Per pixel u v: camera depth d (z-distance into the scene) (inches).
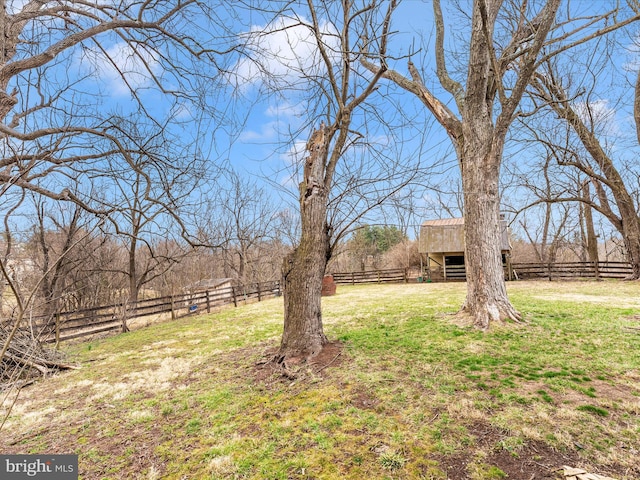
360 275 833.5
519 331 218.8
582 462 90.7
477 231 247.8
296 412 131.4
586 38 232.4
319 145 194.4
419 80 297.4
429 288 605.0
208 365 203.9
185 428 127.4
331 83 190.5
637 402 121.8
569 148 513.7
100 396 167.8
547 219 826.2
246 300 604.1
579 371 152.3
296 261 191.6
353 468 95.7
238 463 102.1
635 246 518.6
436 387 143.4
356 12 179.6
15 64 169.5
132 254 573.6
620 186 510.3
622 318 244.8
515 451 97.3
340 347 199.9
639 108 496.4
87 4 196.1
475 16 240.8
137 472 102.5
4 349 61.5
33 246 462.6
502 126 240.2
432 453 99.4
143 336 330.3
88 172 195.6
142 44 204.5
